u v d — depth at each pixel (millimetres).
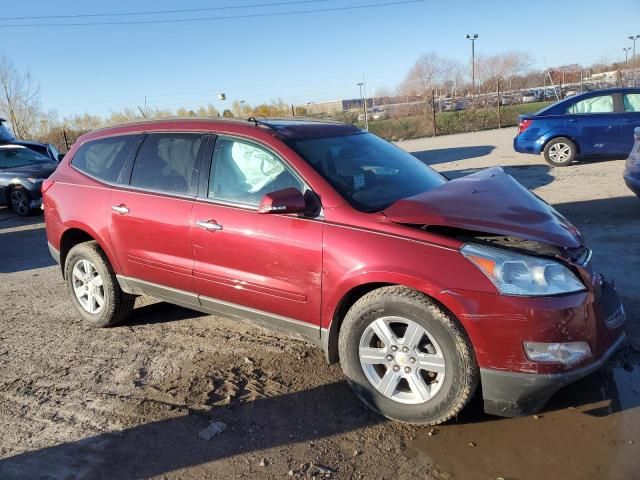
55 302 5695
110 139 4703
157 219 4086
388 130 26125
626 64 57156
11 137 14492
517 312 2758
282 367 3939
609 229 6617
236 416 3359
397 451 2949
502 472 2725
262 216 3543
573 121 11508
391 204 3434
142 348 4391
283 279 3463
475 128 25875
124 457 3029
